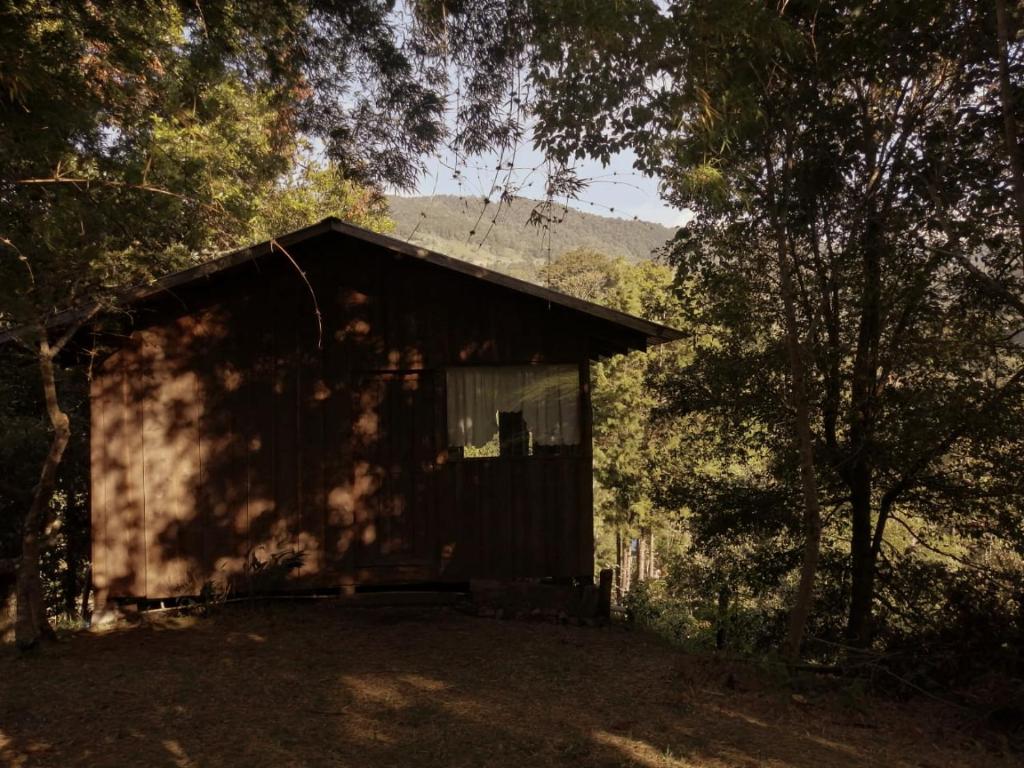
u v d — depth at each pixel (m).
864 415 9.99
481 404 8.95
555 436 8.96
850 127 9.47
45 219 5.82
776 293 10.15
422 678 6.17
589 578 8.92
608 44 6.31
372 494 8.78
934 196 8.45
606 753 4.72
